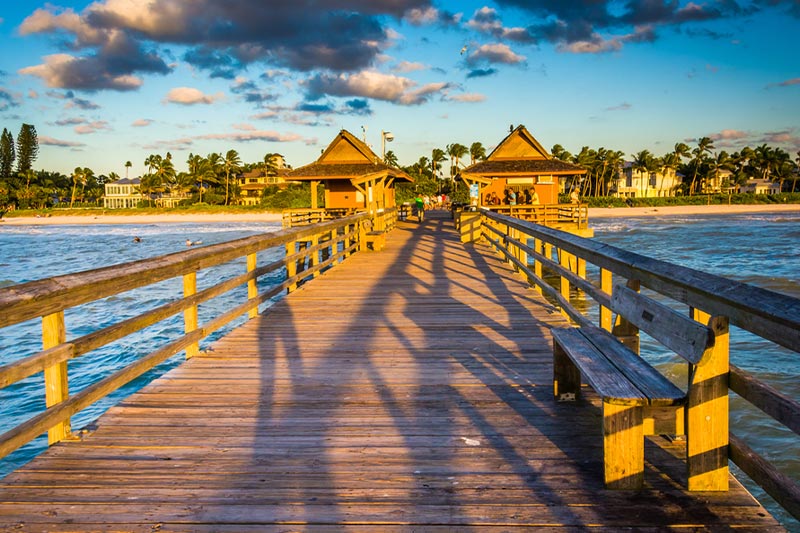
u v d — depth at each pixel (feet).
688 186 335.26
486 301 25.00
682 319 8.34
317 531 7.59
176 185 352.49
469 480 8.97
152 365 13.29
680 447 9.87
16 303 8.27
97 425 11.40
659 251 103.09
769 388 7.00
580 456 9.78
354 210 82.07
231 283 19.24
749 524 7.52
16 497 8.52
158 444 10.47
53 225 272.10
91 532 7.57
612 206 277.44
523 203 84.17
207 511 8.10
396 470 9.36
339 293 27.45
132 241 159.63
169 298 61.93
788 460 21.16
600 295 14.44
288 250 27.37
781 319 5.99
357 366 15.58
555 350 12.38
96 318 51.85
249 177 331.16
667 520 7.66
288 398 13.05
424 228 81.00
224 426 11.36
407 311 23.04
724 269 78.38
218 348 17.61
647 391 8.37
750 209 265.54
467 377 14.47
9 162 365.81
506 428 11.10
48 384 10.16
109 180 456.04
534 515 7.89
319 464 9.62
